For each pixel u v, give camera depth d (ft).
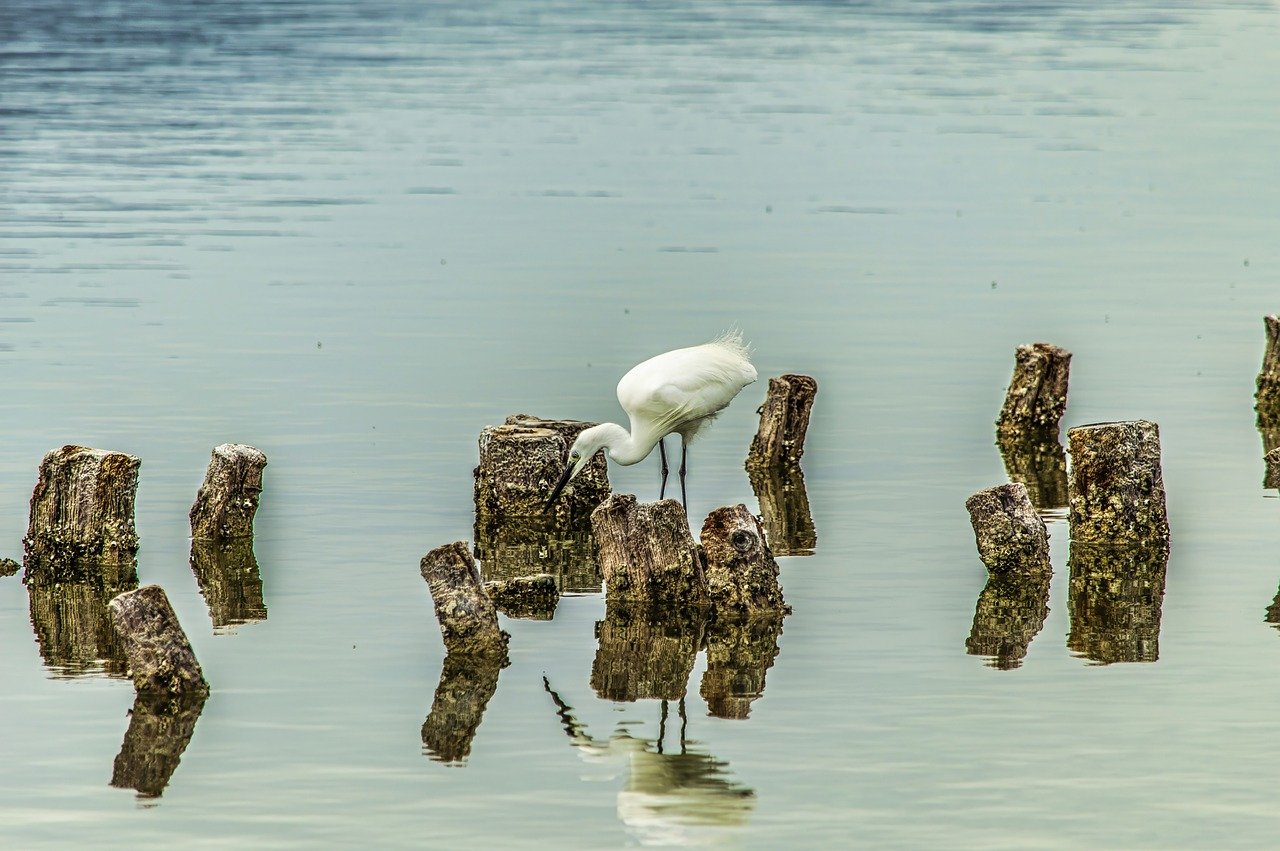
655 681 47.44
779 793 40.09
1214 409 80.43
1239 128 167.32
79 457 57.41
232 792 40.24
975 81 198.70
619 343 92.94
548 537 63.26
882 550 59.67
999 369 88.53
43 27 240.73
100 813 39.09
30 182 139.54
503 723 44.45
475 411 79.15
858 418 79.61
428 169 148.97
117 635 51.11
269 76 201.05
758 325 97.50
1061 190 140.36
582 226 126.72
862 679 47.19
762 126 170.71
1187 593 54.54
